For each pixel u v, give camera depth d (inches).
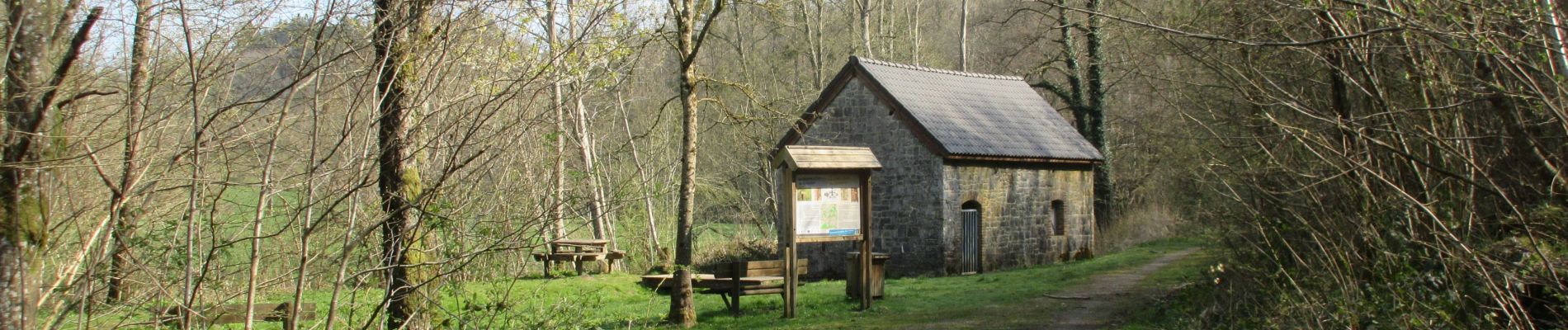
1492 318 273.7
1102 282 762.2
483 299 359.9
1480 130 319.6
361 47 251.0
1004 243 1046.4
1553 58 267.0
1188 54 375.2
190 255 240.1
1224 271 466.3
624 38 319.0
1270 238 400.8
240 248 298.0
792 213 594.6
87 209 257.0
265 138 274.5
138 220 257.0
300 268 250.4
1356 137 324.2
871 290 661.9
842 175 617.0
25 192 222.8
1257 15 370.6
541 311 356.5
